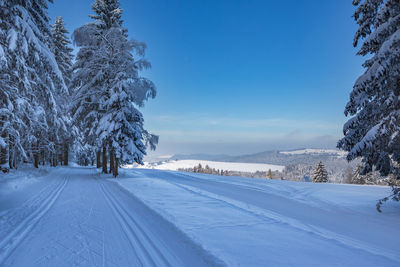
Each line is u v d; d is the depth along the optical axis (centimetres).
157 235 447
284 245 395
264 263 321
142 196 825
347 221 600
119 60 1686
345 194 1005
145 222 531
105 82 1770
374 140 684
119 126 1512
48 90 1286
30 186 1042
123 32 1897
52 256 351
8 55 975
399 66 640
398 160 710
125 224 515
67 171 2102
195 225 489
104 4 1848
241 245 386
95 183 1276
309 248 387
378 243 436
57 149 2480
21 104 1084
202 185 1256
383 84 705
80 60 1858
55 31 2245
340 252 376
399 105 667
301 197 956
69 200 786
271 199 895
